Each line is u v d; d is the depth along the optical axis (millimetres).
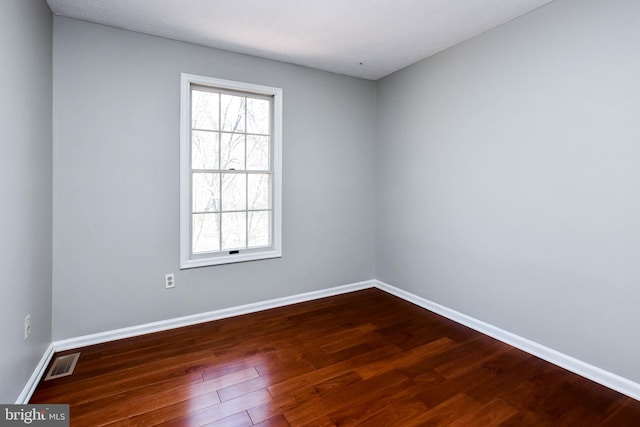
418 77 3285
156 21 2459
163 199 2762
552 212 2256
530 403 1856
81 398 1868
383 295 3709
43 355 2174
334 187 3654
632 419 1731
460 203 2912
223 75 2967
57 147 2371
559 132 2201
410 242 3473
